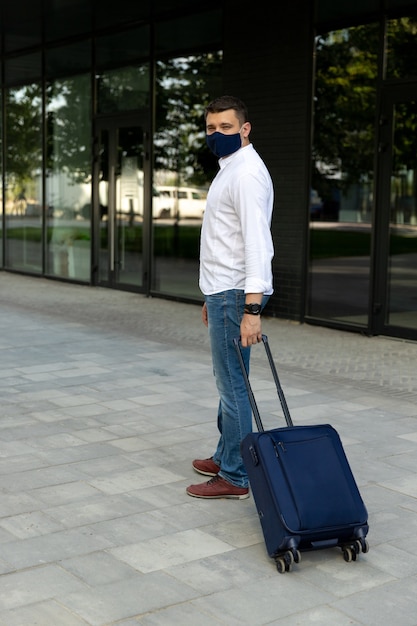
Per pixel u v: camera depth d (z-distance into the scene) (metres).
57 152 13.23
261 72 9.45
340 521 3.32
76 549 3.50
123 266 12.07
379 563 3.43
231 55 9.77
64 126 13.01
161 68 10.96
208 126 3.88
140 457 4.68
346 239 8.90
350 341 8.41
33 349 7.77
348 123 8.73
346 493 3.37
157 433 5.13
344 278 8.97
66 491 4.15
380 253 8.53
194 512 3.92
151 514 3.88
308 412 5.67
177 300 11.03
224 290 3.91
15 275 14.30
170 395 6.07
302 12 8.95
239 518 3.86
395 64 8.24
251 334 3.76
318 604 3.07
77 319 9.59
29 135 13.86
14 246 14.55
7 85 14.23
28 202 14.05
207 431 5.18
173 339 8.39
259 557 3.46
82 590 3.14
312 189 9.19
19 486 4.21
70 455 4.70
